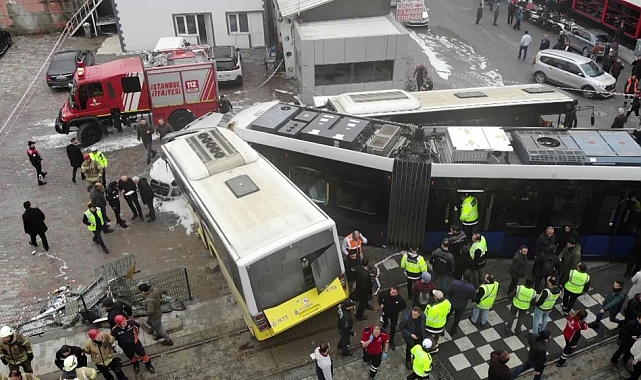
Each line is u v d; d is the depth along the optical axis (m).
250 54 29.17
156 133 21.30
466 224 13.52
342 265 11.74
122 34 28.75
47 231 15.88
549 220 13.64
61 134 21.58
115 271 13.54
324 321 12.50
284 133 14.77
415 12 26.44
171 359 11.64
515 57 28.20
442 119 16.78
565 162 12.98
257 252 10.66
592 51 26.92
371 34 22.55
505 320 12.48
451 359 11.50
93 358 10.30
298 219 11.48
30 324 12.59
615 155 13.02
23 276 14.13
